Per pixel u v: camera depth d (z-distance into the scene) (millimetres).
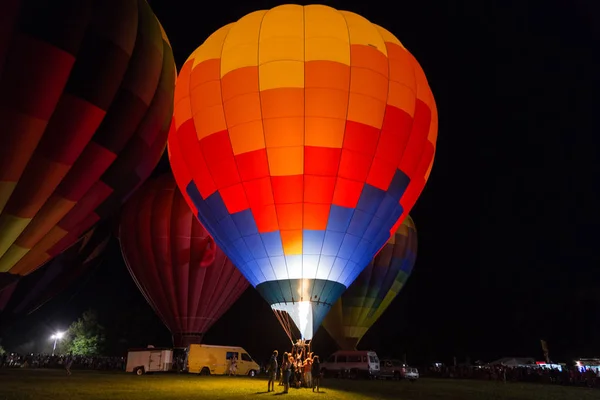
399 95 14664
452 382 24109
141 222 25062
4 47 10648
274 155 13703
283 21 14688
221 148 14109
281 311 14492
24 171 11750
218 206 14602
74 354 44812
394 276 29484
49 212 12781
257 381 18625
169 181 26375
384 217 14883
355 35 14727
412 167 15242
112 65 12539
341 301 28812
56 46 11273
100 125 12828
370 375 25094
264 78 13867
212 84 14422
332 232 14000
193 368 24000
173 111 15656
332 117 13688
